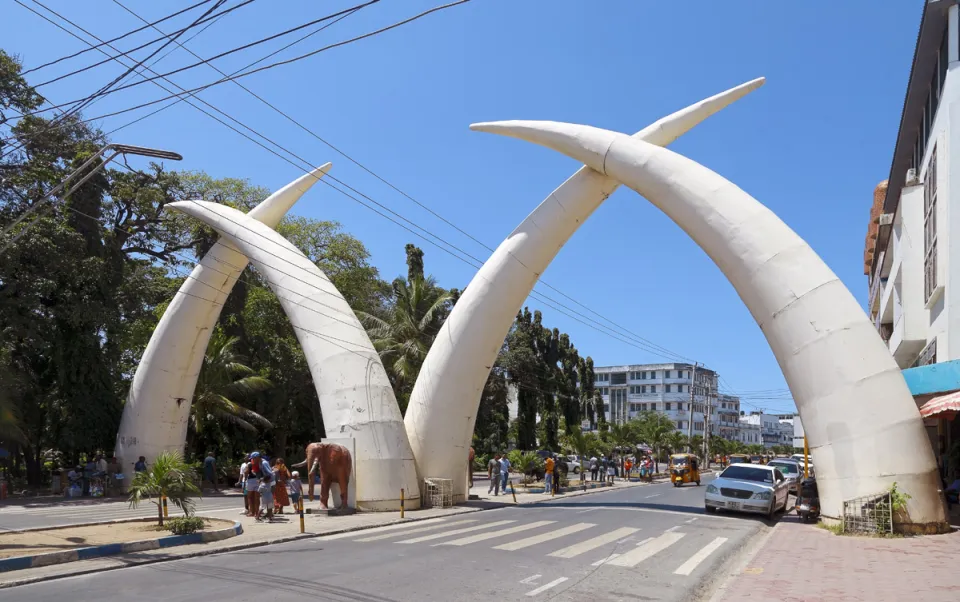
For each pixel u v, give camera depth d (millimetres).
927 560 11523
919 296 23547
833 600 8633
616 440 57344
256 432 34844
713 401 102188
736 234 17375
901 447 14930
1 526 16141
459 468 22312
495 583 9641
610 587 9609
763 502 19219
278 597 8570
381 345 34500
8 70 25984
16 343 26859
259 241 24016
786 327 16438
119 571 10453
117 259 30266
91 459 28562
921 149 24625
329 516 18734
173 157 14164
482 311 21797
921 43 21141
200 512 19641
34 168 26891
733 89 20625
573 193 21156
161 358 25953
